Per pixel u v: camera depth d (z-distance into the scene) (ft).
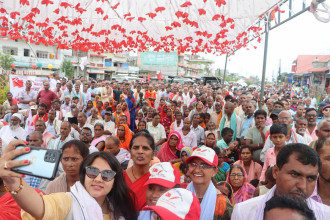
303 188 5.78
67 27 35.83
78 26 36.52
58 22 30.01
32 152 5.16
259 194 11.22
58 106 27.12
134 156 9.17
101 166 6.73
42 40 37.01
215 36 33.42
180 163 15.55
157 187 7.27
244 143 18.67
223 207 7.81
